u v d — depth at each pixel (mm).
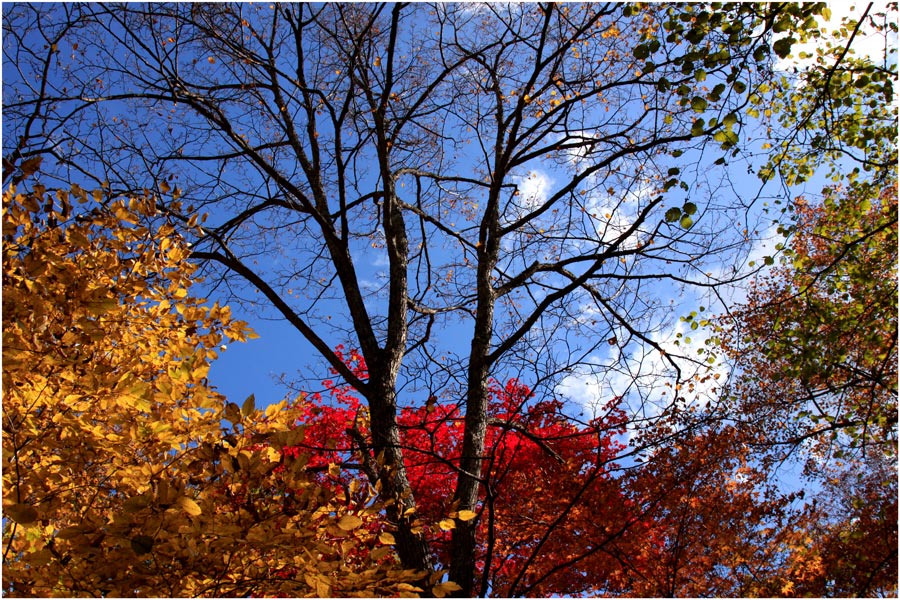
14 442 3100
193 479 3100
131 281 3832
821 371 8297
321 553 3070
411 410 7941
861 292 8656
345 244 7871
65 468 3406
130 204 4176
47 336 3314
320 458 7383
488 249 8398
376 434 6227
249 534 2762
